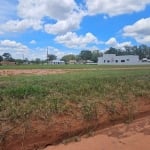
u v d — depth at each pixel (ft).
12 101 27.35
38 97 29.66
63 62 385.29
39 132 23.18
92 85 39.47
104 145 24.14
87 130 27.04
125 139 25.89
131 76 58.65
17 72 85.46
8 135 21.35
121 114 32.14
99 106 31.01
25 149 21.77
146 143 25.00
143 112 35.27
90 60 422.82
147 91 42.37
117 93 37.73
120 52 421.18
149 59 380.58
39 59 368.07
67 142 24.25
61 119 26.03
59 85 37.73
